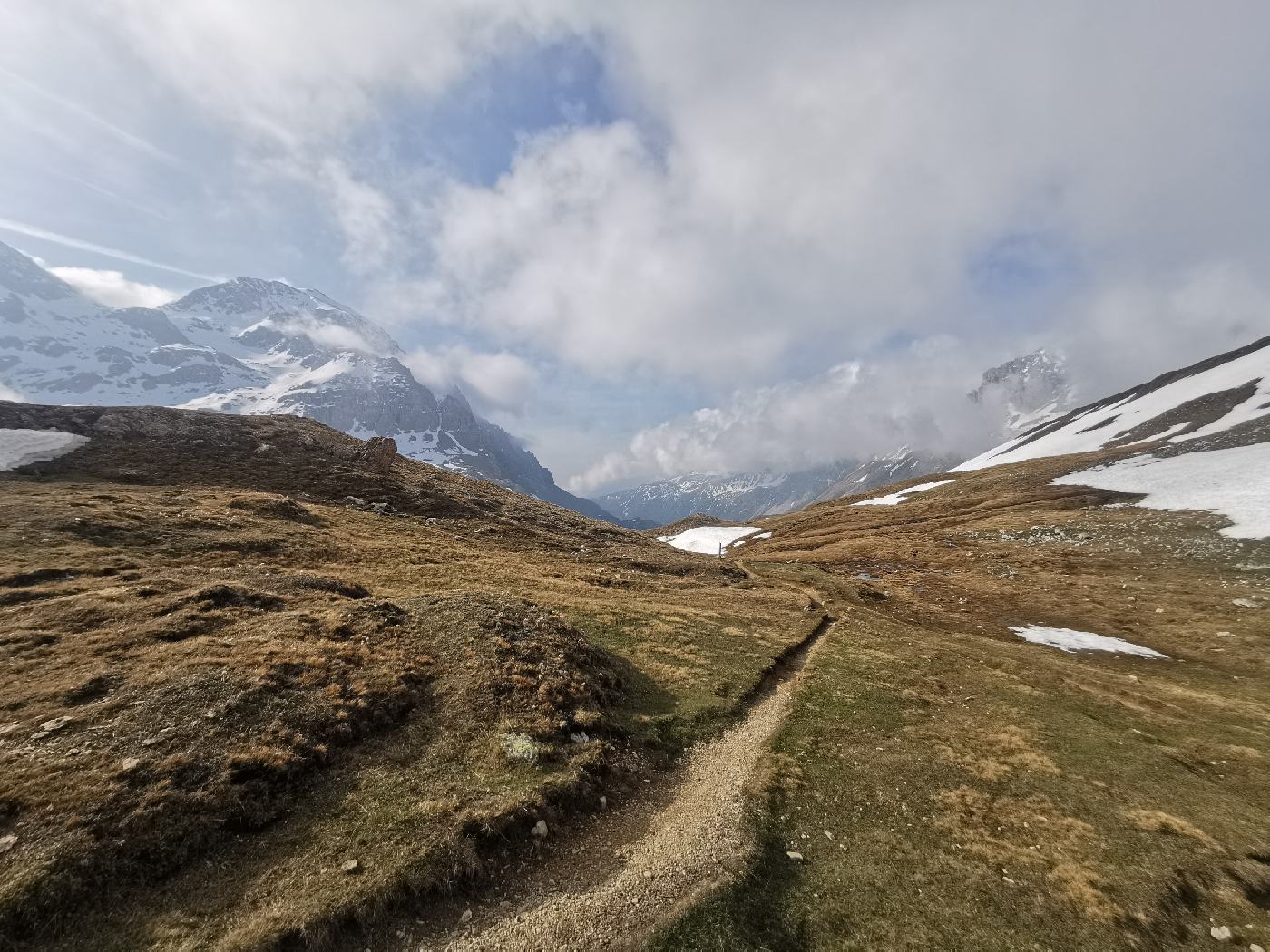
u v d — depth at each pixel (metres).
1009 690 32.62
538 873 15.48
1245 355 159.00
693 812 18.91
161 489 51.94
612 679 29.11
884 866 16.84
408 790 17.30
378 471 76.50
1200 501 74.62
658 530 188.00
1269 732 28.06
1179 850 18.02
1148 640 43.72
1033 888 16.14
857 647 40.75
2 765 14.61
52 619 23.38
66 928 11.52
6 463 52.41
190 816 14.35
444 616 29.91
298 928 12.16
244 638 23.50
